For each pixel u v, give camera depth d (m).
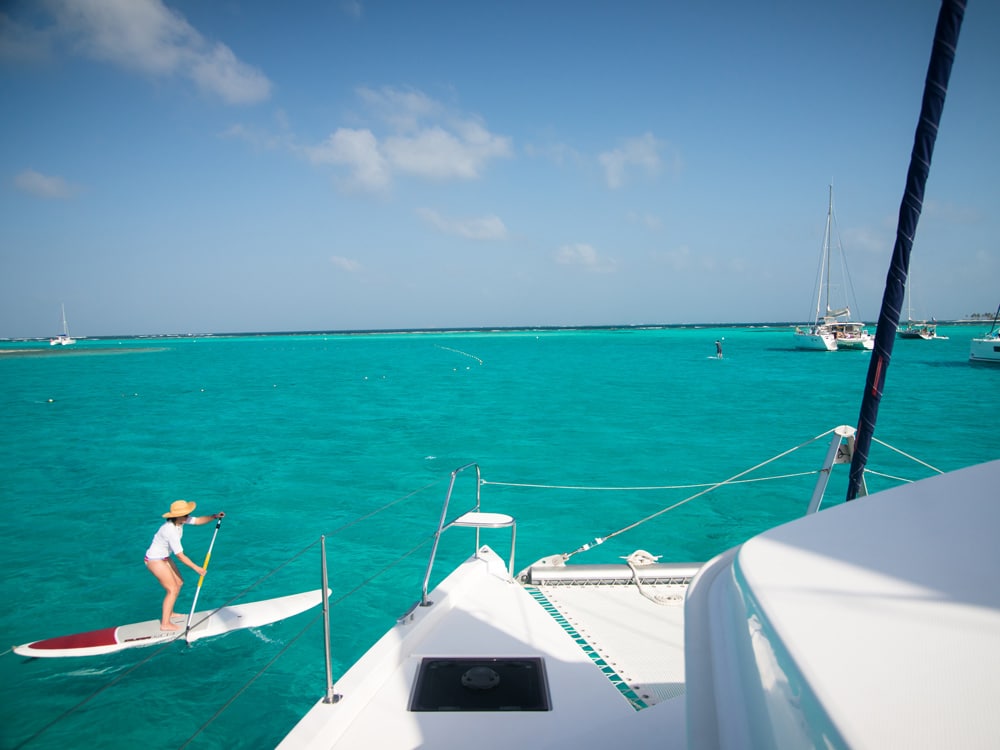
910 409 31.31
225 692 7.45
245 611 9.44
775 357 77.38
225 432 26.81
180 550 8.90
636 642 5.02
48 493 16.95
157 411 34.31
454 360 83.75
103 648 8.41
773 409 32.28
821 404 34.12
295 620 9.29
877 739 1.03
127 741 6.55
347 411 33.38
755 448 22.30
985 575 1.58
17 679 7.74
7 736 6.63
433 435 25.42
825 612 1.48
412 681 4.38
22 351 137.50
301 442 24.23
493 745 3.71
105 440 25.11
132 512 15.12
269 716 7.00
